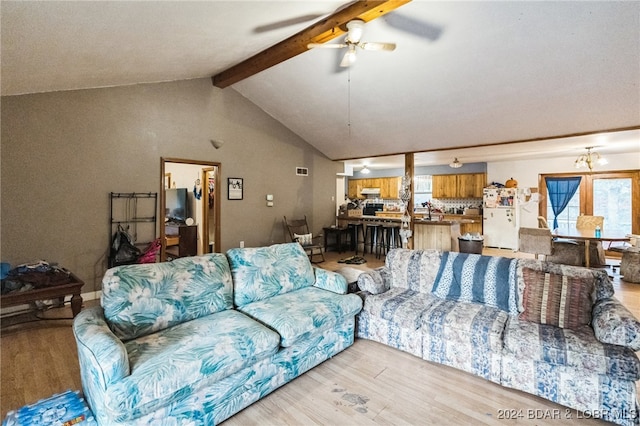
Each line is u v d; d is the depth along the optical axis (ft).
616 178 23.08
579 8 9.17
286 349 7.33
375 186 36.17
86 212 13.69
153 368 5.41
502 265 9.00
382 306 9.18
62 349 9.18
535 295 7.82
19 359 8.62
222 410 6.16
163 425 5.42
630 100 12.35
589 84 11.93
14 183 12.00
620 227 22.99
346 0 9.61
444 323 8.02
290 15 10.03
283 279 9.51
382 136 19.80
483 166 28.66
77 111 13.37
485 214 27.17
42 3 5.99
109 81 13.38
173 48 11.02
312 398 6.95
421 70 13.33
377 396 7.02
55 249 12.94
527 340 6.86
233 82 16.97
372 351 8.98
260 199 20.71
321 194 25.09
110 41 8.85
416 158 25.86
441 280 9.71
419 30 11.18
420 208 31.73
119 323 6.46
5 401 6.79
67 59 9.40
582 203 24.41
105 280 6.71
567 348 6.47
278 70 15.93
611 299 7.63
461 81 13.41
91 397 5.65
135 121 15.03
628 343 6.15
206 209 22.84
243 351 6.28
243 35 11.10
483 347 7.47
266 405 6.73
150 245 14.97
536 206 26.09
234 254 9.07
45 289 10.27
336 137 21.67
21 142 12.10
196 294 7.70
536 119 14.74
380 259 22.29
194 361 5.71
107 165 14.21
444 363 8.11
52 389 7.25
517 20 10.02
